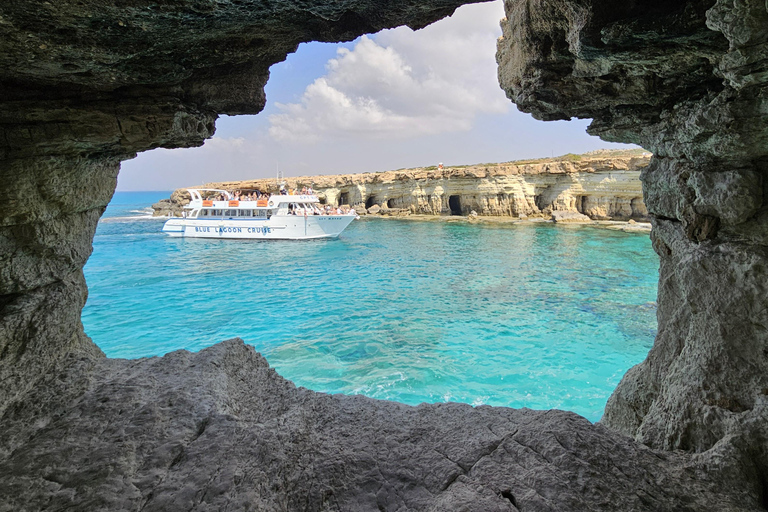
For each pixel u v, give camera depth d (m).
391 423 4.77
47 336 4.64
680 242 5.02
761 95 3.32
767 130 3.49
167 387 4.68
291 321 17.94
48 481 3.33
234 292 23.36
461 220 55.78
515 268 28.14
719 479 3.59
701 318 4.39
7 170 4.08
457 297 21.30
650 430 4.68
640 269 26.55
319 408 5.09
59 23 3.12
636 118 5.10
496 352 14.00
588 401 10.73
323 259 33.41
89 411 4.14
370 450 4.23
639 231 40.38
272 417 4.84
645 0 3.29
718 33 3.21
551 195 52.91
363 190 67.25
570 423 4.27
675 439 4.32
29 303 4.43
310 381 12.02
